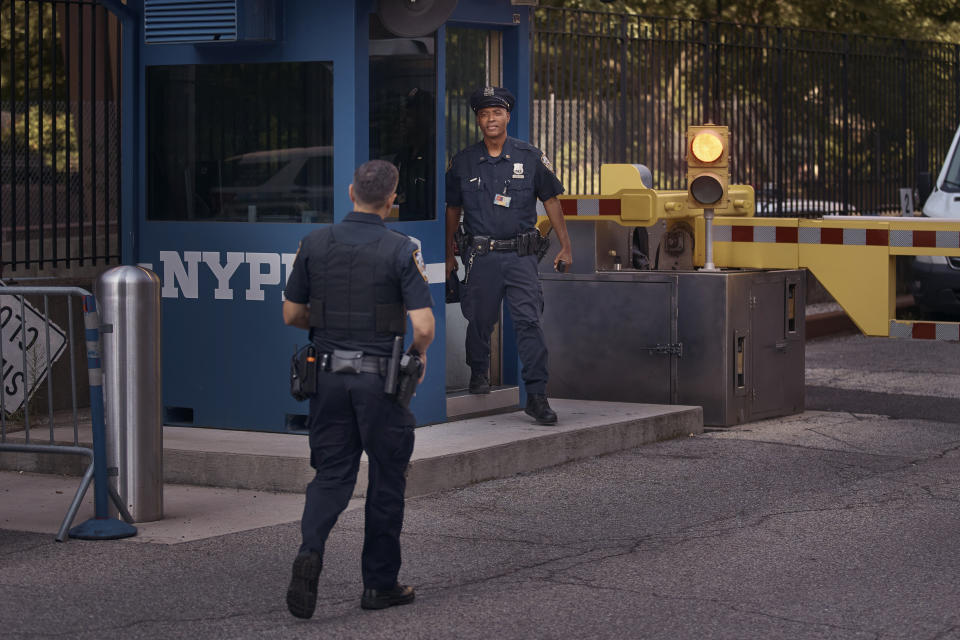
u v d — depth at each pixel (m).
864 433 10.53
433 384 9.52
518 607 6.09
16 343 10.08
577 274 11.05
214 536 7.33
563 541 7.27
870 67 19.47
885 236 10.58
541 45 13.87
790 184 18.06
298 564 5.71
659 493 8.44
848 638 5.66
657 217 10.71
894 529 7.53
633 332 10.88
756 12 25.81
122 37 9.62
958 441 10.23
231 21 8.98
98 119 11.45
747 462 9.39
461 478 8.56
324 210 9.13
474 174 9.48
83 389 10.69
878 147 19.70
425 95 9.41
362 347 5.92
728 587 6.40
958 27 26.95
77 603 6.15
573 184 14.25
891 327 10.62
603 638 5.66
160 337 7.64
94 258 10.87
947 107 21.09
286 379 9.22
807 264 10.88
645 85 15.15
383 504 6.00
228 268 9.35
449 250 9.70
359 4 8.95
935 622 5.87
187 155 9.52
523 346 9.53
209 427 9.50
